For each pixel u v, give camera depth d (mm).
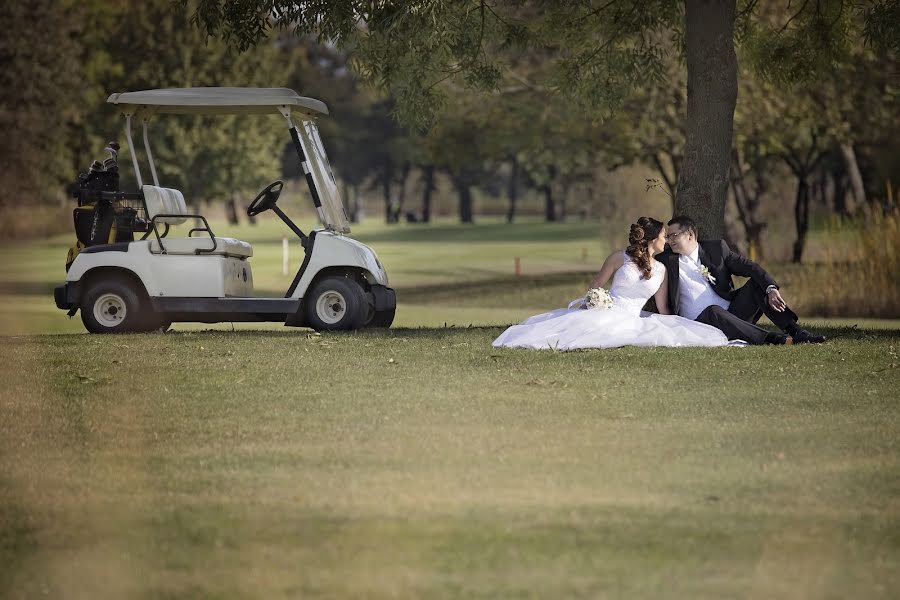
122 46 171500
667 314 31578
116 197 36219
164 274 35000
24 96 142000
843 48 46500
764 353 28250
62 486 15539
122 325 35312
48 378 25031
